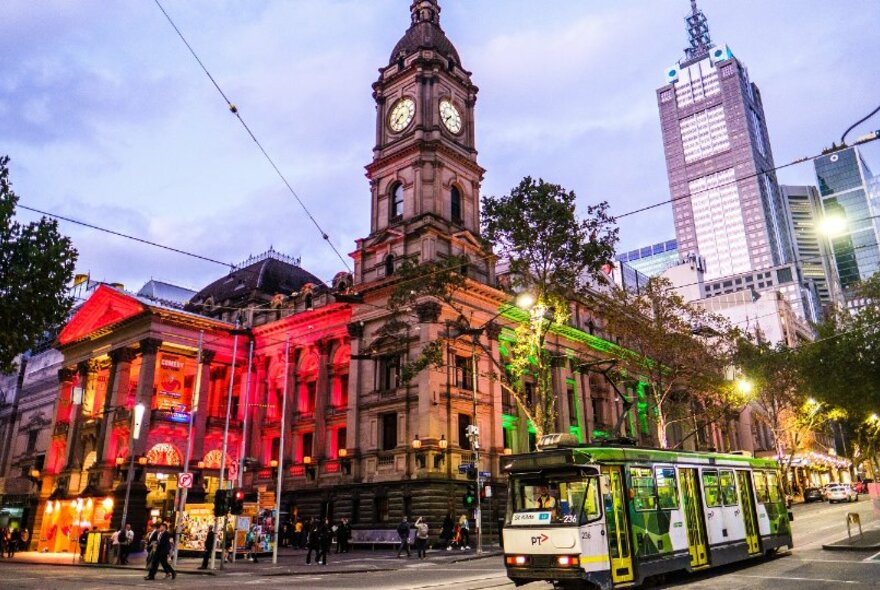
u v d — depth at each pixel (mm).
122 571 33500
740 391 55906
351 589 21062
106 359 64062
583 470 17609
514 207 35938
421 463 46031
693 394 60594
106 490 55125
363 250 56406
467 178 58688
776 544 25578
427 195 54562
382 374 51625
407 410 48531
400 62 60562
